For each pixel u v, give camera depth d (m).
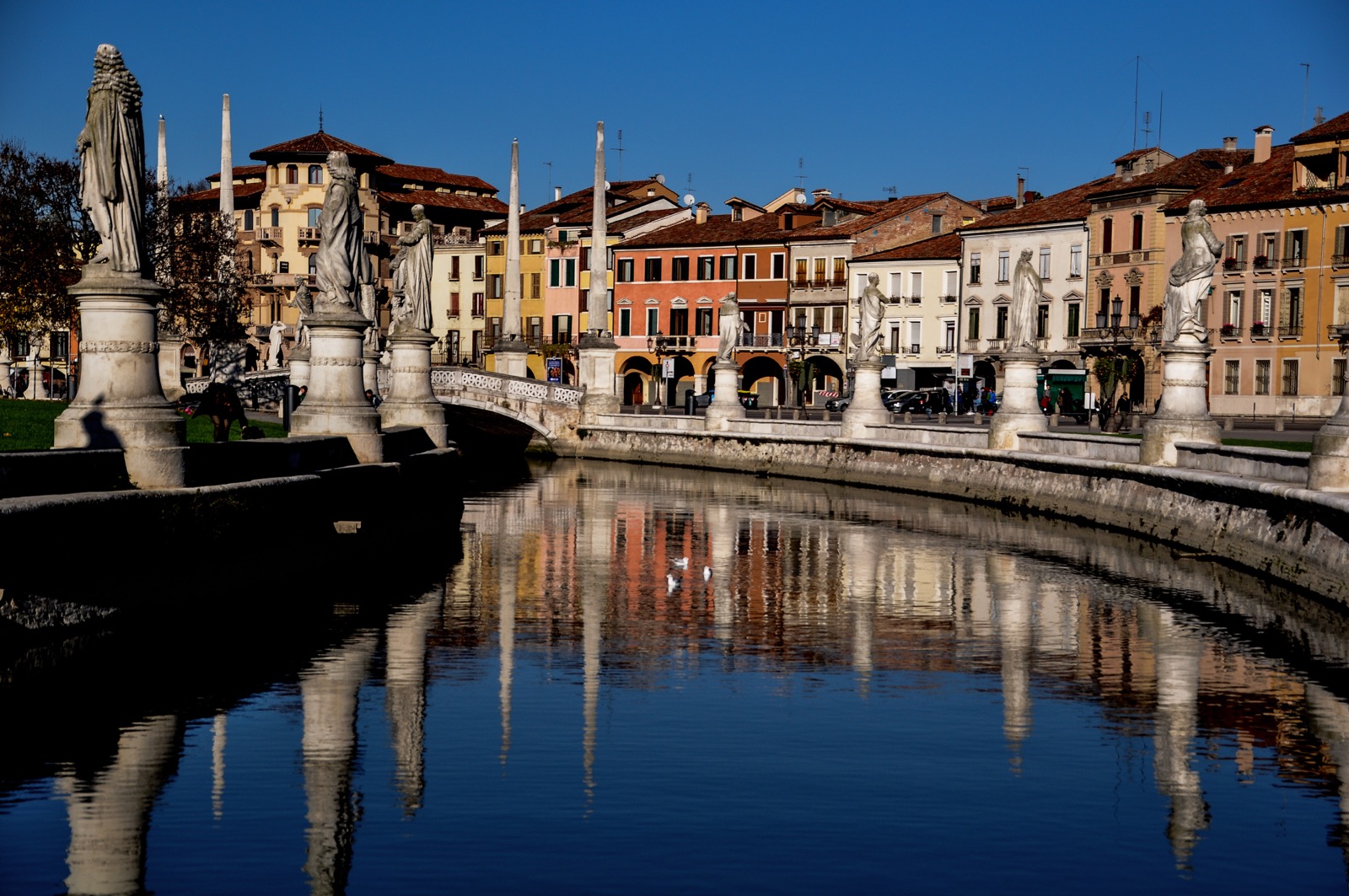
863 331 62.66
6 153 77.81
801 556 36.41
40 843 14.61
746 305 119.44
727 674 22.31
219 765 17.14
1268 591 30.19
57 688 20.00
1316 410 86.75
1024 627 26.44
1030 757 18.02
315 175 123.69
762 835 15.10
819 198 126.44
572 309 126.69
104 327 23.00
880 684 21.81
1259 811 16.17
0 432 43.47
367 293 46.91
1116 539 39.50
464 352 132.00
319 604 27.56
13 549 18.94
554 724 19.16
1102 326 98.50
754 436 68.56
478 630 25.50
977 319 109.19
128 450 22.83
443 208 135.00
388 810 15.66
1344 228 85.62
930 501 52.81
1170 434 39.06
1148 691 21.44
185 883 13.68
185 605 22.98
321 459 31.09
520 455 81.69
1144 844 15.11
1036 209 107.12
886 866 14.32
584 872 14.05
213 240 83.75
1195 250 38.97
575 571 33.12
